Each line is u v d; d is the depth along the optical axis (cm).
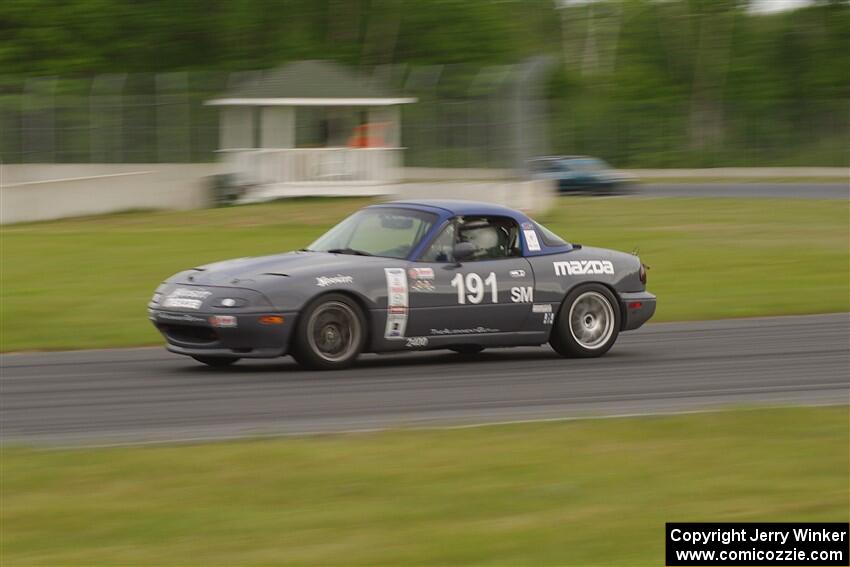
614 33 17738
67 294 3975
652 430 1953
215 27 12369
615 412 2164
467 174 7350
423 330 2698
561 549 1321
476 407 2211
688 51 16875
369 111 7750
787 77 16562
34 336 3281
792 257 5231
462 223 2811
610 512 1470
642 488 1586
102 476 1620
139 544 1330
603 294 2947
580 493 1559
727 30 16812
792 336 3375
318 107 7788
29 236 5722
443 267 2734
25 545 1327
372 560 1277
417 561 1276
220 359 2761
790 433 1934
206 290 2573
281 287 2562
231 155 7575
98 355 2988
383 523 1415
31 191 6894
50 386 2470
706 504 1511
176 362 2836
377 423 2038
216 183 7469
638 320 2989
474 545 1331
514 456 1761
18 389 2433
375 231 2828
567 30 18050
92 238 5609
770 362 2861
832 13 16675
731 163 14488
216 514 1447
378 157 7644
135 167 7644
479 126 7319
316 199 7575
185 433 1948
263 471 1655
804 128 14575
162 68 12206
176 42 12244
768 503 1516
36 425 2038
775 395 2373
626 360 2894
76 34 11912
